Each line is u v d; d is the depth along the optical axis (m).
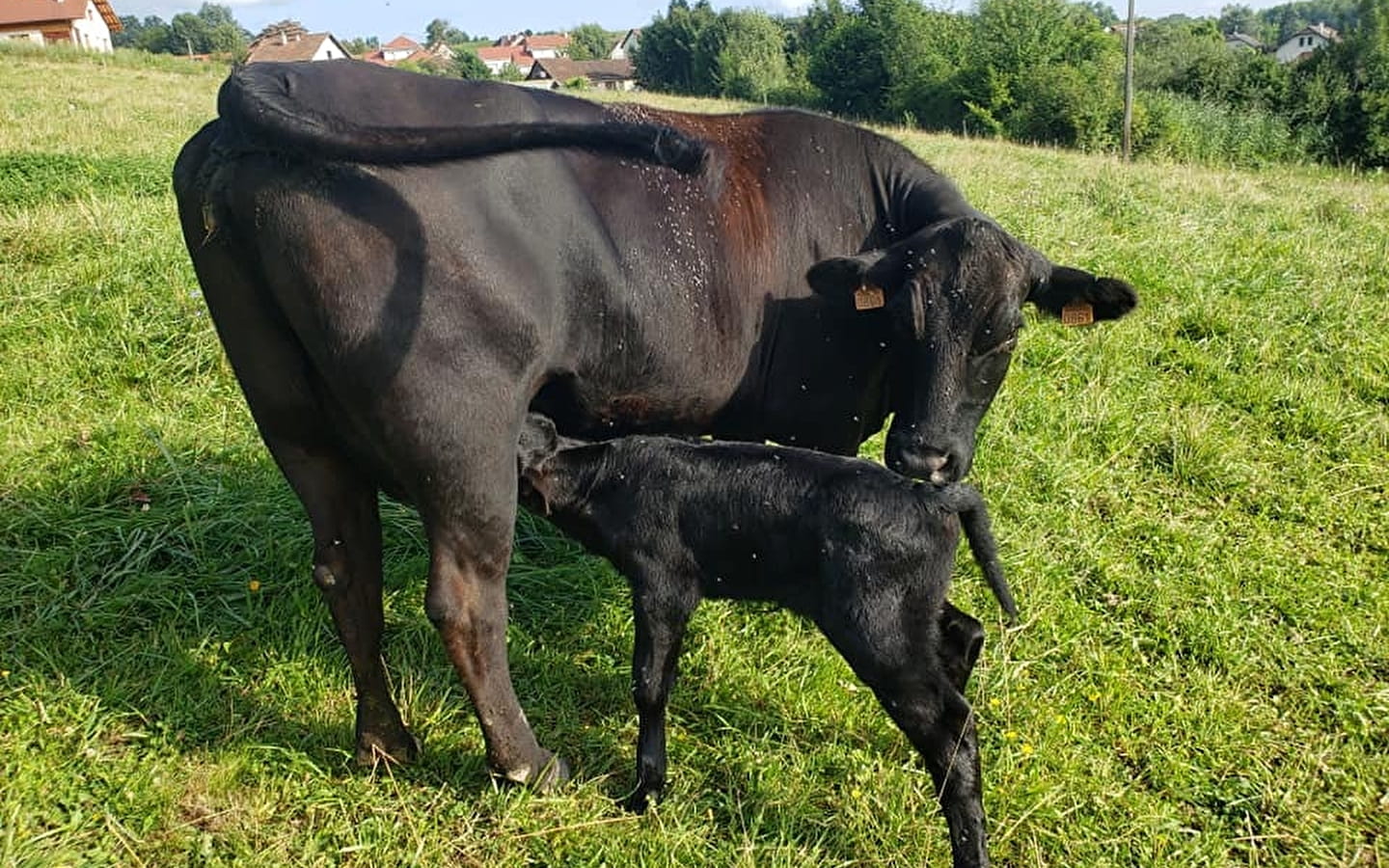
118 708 3.91
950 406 4.01
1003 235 4.11
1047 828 3.61
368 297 3.03
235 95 3.01
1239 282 8.45
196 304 6.93
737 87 63.12
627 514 3.68
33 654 4.17
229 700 4.02
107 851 3.33
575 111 3.80
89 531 4.83
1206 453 5.96
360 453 3.36
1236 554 5.18
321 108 3.18
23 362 6.38
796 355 4.21
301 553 4.79
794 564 3.54
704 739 4.01
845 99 47.69
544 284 3.34
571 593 4.77
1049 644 4.53
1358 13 34.16
